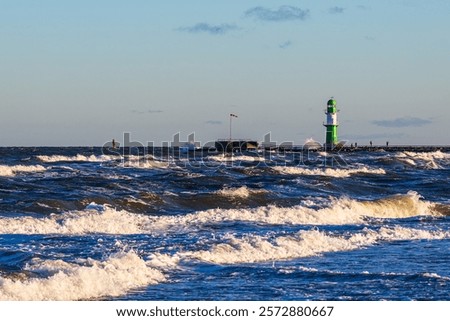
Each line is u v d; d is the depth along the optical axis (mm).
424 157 152375
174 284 23812
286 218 42750
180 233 35875
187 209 49000
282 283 24016
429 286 23453
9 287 20906
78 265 24906
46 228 35969
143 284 23641
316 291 22938
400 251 31812
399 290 22984
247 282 24250
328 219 44250
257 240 31344
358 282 24047
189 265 26844
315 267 27500
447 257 30266
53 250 29672
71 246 30797
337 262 28703
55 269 24078
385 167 112000
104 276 23172
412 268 27531
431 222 44344
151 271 24938
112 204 46781
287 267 26594
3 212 41625
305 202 50125
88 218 37844
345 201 51219
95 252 29250
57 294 21375
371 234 36344
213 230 37219
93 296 21875
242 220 41031
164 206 48750
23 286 21125
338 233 36312
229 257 28609
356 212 48875
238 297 22266
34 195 50781
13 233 34562
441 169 112000
